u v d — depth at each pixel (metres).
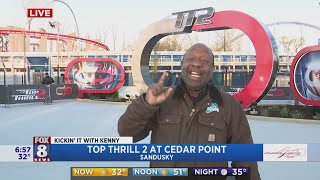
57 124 9.08
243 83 21.11
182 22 14.50
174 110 1.78
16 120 9.93
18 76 39.62
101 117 10.71
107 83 18.47
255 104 11.97
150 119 1.81
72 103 16.95
